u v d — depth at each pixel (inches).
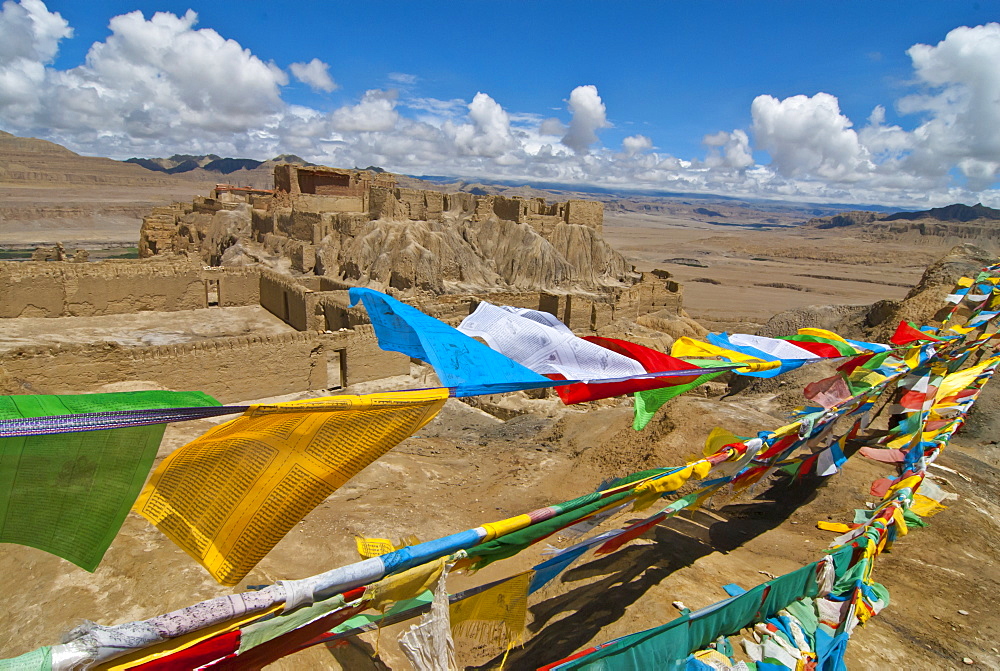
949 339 518.0
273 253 2401.6
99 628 110.5
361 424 137.2
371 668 255.0
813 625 254.5
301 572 354.0
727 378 1018.7
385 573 151.8
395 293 2022.6
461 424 769.6
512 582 193.0
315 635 143.4
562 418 740.7
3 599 296.8
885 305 1050.7
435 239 2421.3
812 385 383.9
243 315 1396.4
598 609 289.9
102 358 749.9
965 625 298.2
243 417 133.5
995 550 387.5
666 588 308.2
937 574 347.3
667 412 588.7
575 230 2866.6
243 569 131.6
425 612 171.5
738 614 235.9
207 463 134.2
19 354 695.7
